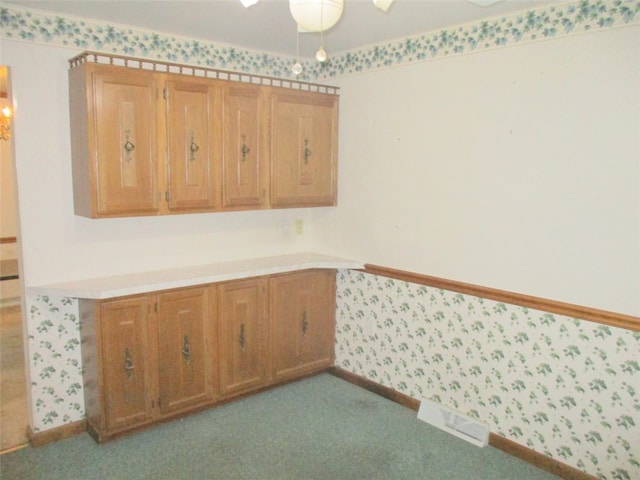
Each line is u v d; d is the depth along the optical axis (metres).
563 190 2.44
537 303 2.56
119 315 2.69
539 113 2.49
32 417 2.76
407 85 3.08
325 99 3.44
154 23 2.80
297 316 3.50
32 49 2.58
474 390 2.89
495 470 2.59
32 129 2.62
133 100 2.61
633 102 2.19
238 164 3.06
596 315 2.36
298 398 3.36
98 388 2.68
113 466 2.56
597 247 2.35
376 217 3.37
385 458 2.68
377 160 3.32
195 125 2.85
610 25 2.22
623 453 2.34
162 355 2.87
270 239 3.66
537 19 2.45
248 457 2.66
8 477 2.46
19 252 2.71
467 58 2.76
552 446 2.58
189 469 2.54
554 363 2.53
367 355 3.52
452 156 2.88
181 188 2.84
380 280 3.37
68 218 2.77
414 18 2.66
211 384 3.12
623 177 2.24
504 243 2.69
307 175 3.42
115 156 2.59
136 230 3.01
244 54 3.37
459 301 2.91
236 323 3.18
